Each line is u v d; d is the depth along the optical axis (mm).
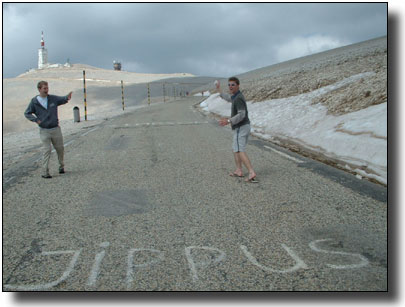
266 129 11398
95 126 15305
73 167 7301
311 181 5703
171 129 12914
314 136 8719
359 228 3861
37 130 16297
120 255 3387
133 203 4883
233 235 3766
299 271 3029
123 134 12078
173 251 3439
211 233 3826
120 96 60031
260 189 5359
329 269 3049
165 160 7648
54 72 121500
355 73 14719
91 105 47719
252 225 4016
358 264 3119
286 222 4078
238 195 5098
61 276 3045
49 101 6426
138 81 108688
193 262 3223
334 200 4773
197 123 14695
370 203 4617
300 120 10531
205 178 6074
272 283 2863
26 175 6734
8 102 46438
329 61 22375
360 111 8664
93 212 4570
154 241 3666
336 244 3502
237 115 5598
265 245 3516
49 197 5277
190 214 4406
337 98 10914
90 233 3908
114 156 8289
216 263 3199
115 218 4340
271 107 14336
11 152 9805
